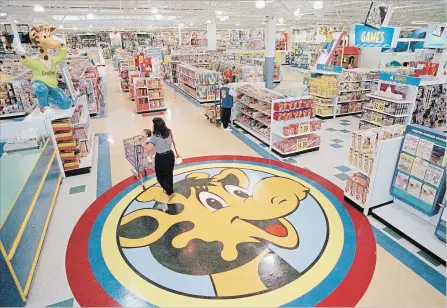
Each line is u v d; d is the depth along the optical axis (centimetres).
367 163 452
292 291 330
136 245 403
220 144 775
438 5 1559
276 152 712
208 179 582
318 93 1027
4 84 1085
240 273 354
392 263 369
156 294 329
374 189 448
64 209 488
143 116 1075
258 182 570
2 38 1769
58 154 563
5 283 295
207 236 419
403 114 762
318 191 536
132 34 3994
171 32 4022
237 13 1836
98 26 3012
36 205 402
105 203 503
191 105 1241
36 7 1145
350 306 313
